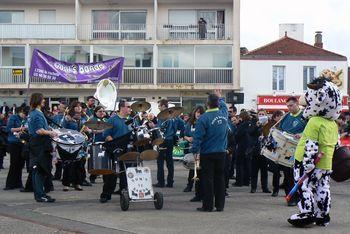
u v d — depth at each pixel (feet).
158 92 121.08
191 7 123.44
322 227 27.63
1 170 59.57
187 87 118.93
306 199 27.27
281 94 122.93
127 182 33.01
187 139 39.70
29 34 121.19
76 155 39.34
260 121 41.73
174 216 30.71
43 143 35.88
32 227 27.32
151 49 120.26
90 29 122.62
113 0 121.49
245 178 47.09
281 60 123.24
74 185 42.50
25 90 119.34
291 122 35.24
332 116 27.32
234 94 76.33
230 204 35.73
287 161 34.81
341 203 36.73
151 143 35.42
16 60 120.67
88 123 33.78
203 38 120.67
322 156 27.07
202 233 25.99
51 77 66.44
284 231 26.48
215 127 32.12
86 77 68.85
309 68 123.95
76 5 120.98
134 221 29.04
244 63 122.93
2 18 125.08
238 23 120.16
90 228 27.07
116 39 119.85
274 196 39.81
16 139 42.01
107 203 35.70
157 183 46.24
